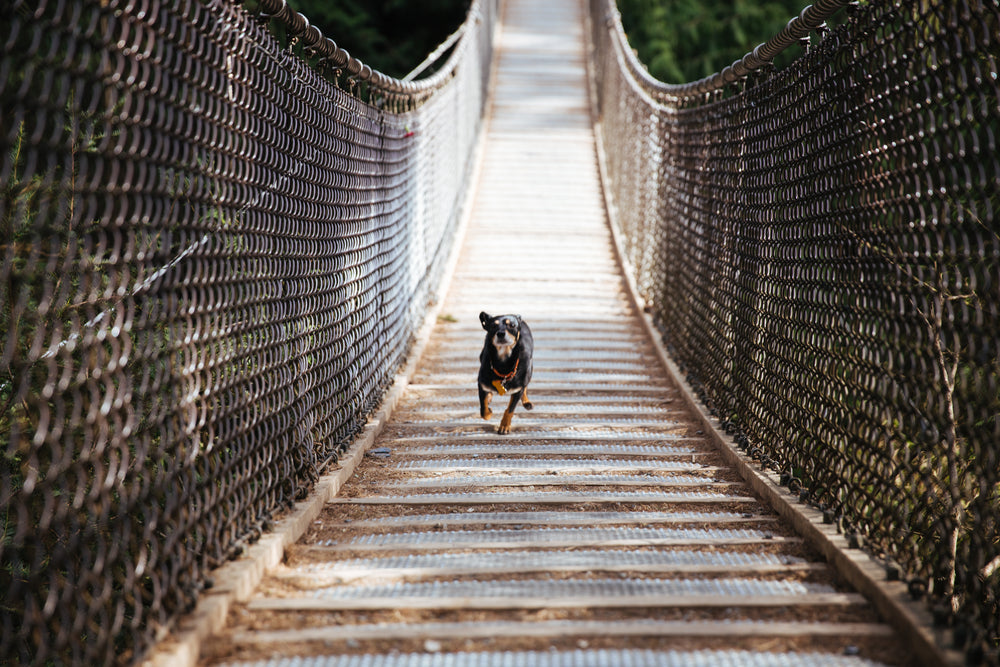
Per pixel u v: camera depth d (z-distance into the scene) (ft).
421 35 61.62
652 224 24.79
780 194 12.25
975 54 7.13
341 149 13.26
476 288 27.81
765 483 11.61
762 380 12.84
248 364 9.29
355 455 13.04
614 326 23.98
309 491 11.17
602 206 36.63
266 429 9.78
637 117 28.86
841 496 9.84
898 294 8.39
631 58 34.76
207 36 8.04
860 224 9.37
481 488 12.25
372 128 15.60
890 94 8.70
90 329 6.09
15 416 8.37
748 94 14.29
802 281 11.19
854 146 9.62
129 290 7.36
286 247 10.54
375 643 7.41
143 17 6.61
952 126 7.38
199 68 7.85
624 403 17.22
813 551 9.67
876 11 9.18
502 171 40.09
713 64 57.21
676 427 15.48
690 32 57.98
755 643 7.43
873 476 8.95
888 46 8.87
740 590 8.61
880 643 7.39
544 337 22.68
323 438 12.32
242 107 9.01
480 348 21.81
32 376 9.09
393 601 8.07
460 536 10.41
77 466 6.00
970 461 8.16
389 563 9.42
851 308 9.55
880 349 8.83
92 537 6.75
